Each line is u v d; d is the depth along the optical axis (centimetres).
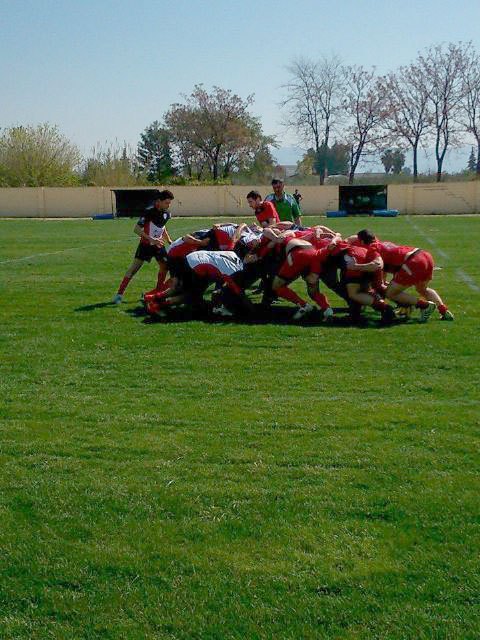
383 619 347
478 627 340
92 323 1001
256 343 877
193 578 382
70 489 480
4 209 4744
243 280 1020
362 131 6644
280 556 399
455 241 2277
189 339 899
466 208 4503
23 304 1155
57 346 871
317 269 984
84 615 357
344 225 3247
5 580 384
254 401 652
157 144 7919
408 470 499
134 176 6294
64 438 568
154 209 1106
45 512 451
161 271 1134
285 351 837
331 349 844
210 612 356
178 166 7250
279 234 995
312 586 373
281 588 372
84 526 434
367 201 4291
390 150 6756
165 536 421
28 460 527
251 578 381
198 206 4694
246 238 1078
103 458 529
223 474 498
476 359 789
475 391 673
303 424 589
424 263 959
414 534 418
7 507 459
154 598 367
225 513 446
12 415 623
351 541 412
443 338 882
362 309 1062
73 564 396
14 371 764
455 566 386
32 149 5828
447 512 441
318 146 6819
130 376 742
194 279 1031
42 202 4722
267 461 518
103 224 3647
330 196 4591
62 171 5938
